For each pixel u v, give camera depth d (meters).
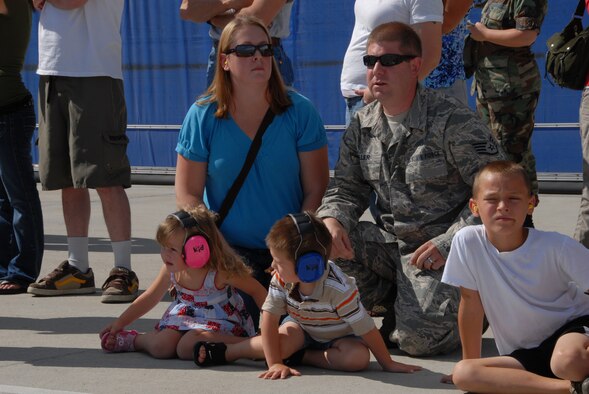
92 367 5.54
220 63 6.18
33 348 6.03
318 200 6.33
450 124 5.84
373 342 5.37
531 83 8.67
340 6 14.01
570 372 4.47
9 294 7.85
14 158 7.77
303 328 5.52
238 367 5.53
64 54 7.53
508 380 4.66
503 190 4.68
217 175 6.29
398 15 7.11
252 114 6.24
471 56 8.86
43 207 13.77
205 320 5.75
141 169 15.75
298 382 5.15
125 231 7.62
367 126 6.08
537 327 4.84
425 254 5.71
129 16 15.38
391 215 6.12
